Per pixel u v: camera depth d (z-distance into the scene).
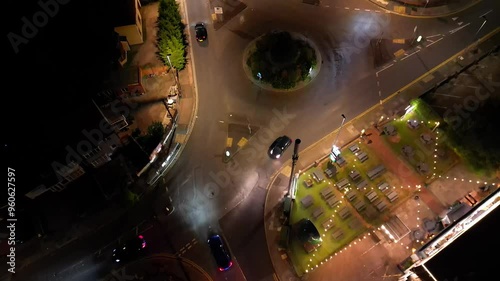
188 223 50.66
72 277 48.44
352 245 48.12
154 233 50.25
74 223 51.22
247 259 48.09
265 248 48.56
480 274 34.34
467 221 39.12
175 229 50.38
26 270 49.09
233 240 49.31
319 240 47.62
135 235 50.19
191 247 49.25
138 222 51.03
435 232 47.69
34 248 50.19
